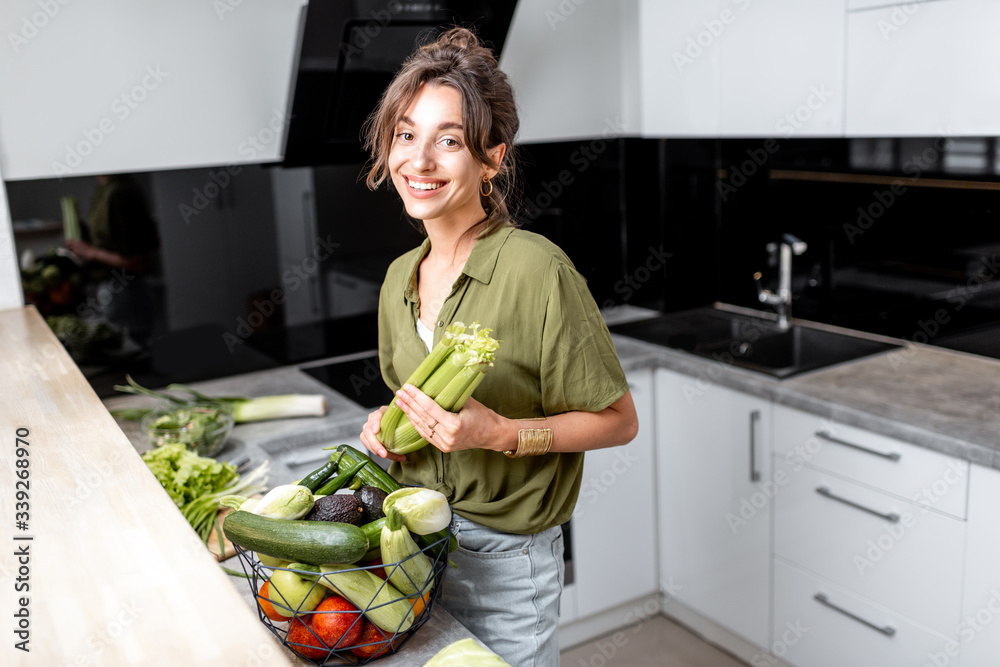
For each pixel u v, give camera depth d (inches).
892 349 99.9
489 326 48.8
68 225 91.3
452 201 46.9
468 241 50.4
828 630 90.1
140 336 96.6
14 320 78.9
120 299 95.0
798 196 110.1
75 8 88.4
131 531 33.8
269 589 38.5
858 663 87.3
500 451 47.2
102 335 94.7
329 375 103.0
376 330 111.2
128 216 93.8
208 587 29.9
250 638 27.2
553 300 47.3
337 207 104.7
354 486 44.5
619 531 108.0
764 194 115.1
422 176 46.1
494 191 50.6
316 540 37.1
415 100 45.9
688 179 120.3
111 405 93.0
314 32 82.8
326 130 94.0
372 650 38.9
